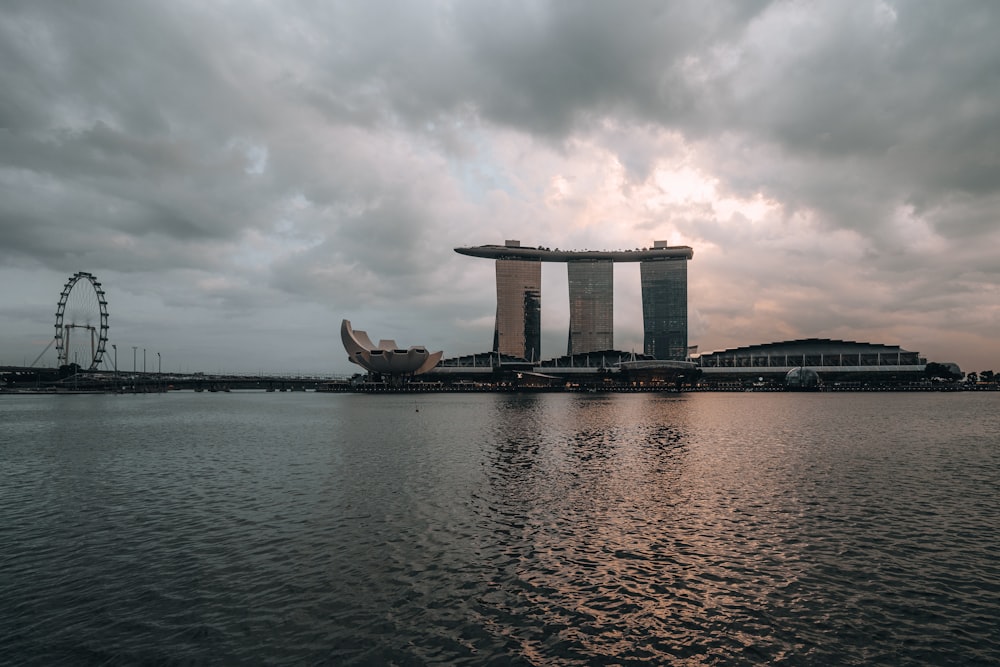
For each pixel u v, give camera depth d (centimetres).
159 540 2267
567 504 2814
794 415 9244
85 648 1443
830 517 2578
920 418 8506
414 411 10794
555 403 14162
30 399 18225
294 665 1361
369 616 1603
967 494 3041
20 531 2405
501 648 1437
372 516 2597
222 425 7681
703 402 14588
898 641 1473
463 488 3192
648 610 1642
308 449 4947
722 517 2575
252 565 1986
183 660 1386
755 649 1436
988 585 1817
